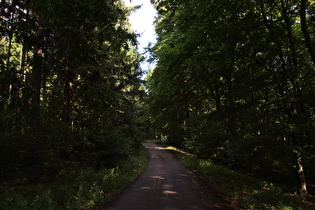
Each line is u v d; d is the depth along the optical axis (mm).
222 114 9828
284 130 8391
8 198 5238
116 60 14602
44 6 4840
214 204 6266
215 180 9617
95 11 5145
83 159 10688
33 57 5500
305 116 8125
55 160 8461
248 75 9656
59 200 5699
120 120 14250
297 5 8547
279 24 9500
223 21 8539
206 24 8180
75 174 8703
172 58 8961
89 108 6516
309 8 8859
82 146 11023
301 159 9375
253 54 9492
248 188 8609
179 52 8711
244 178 10742
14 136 7938
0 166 7379
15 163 7758
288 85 8977
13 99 5145
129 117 16156
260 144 9453
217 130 15555
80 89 6109
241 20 8375
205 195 7273
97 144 11336
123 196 7082
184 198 6871
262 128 9352
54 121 8719
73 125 10352
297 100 8289
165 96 14602
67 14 5027
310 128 7496
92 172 8727
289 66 9031
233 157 13555
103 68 11484
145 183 9242
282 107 8961
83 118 10102
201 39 8289
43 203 4980
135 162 13523
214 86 15055
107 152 10898
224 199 6836
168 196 7098
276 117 9203
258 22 8984
